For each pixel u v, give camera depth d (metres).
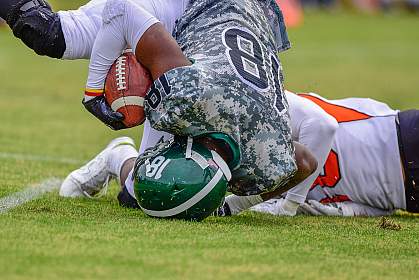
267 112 10.40
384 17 74.00
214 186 10.15
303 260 8.95
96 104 10.91
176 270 8.16
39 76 33.16
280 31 12.00
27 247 8.65
